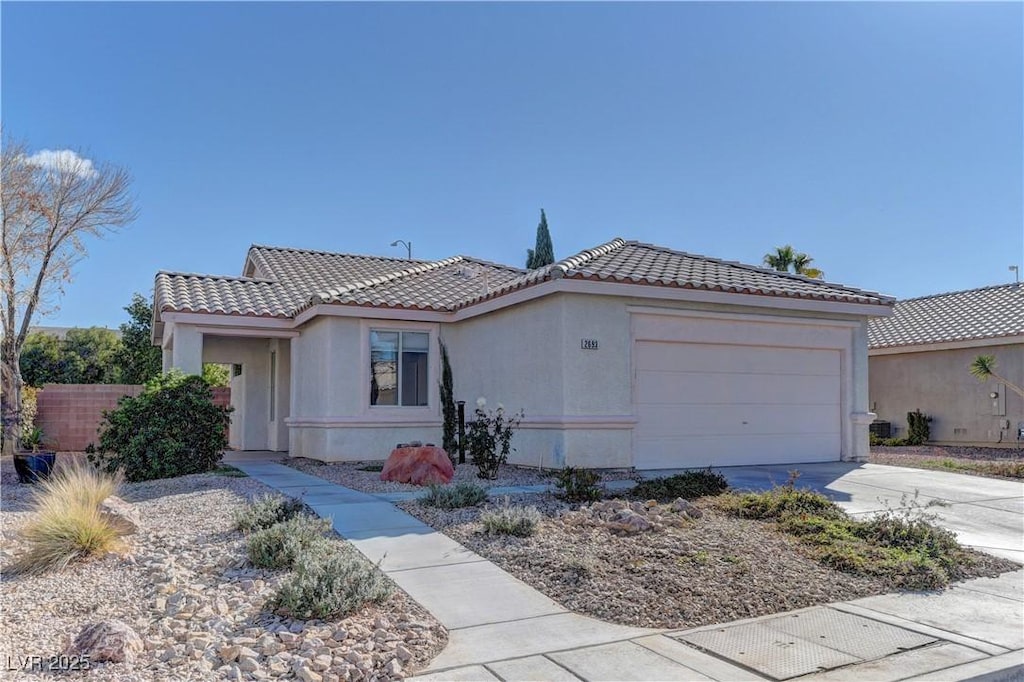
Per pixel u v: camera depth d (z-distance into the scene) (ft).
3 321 72.74
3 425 71.00
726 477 47.11
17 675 18.42
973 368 68.69
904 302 99.86
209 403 51.85
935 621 22.70
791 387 55.72
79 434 76.48
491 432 53.52
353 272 77.10
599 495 37.27
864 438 57.72
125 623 21.80
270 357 74.28
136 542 29.89
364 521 33.01
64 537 27.45
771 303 53.36
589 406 47.75
